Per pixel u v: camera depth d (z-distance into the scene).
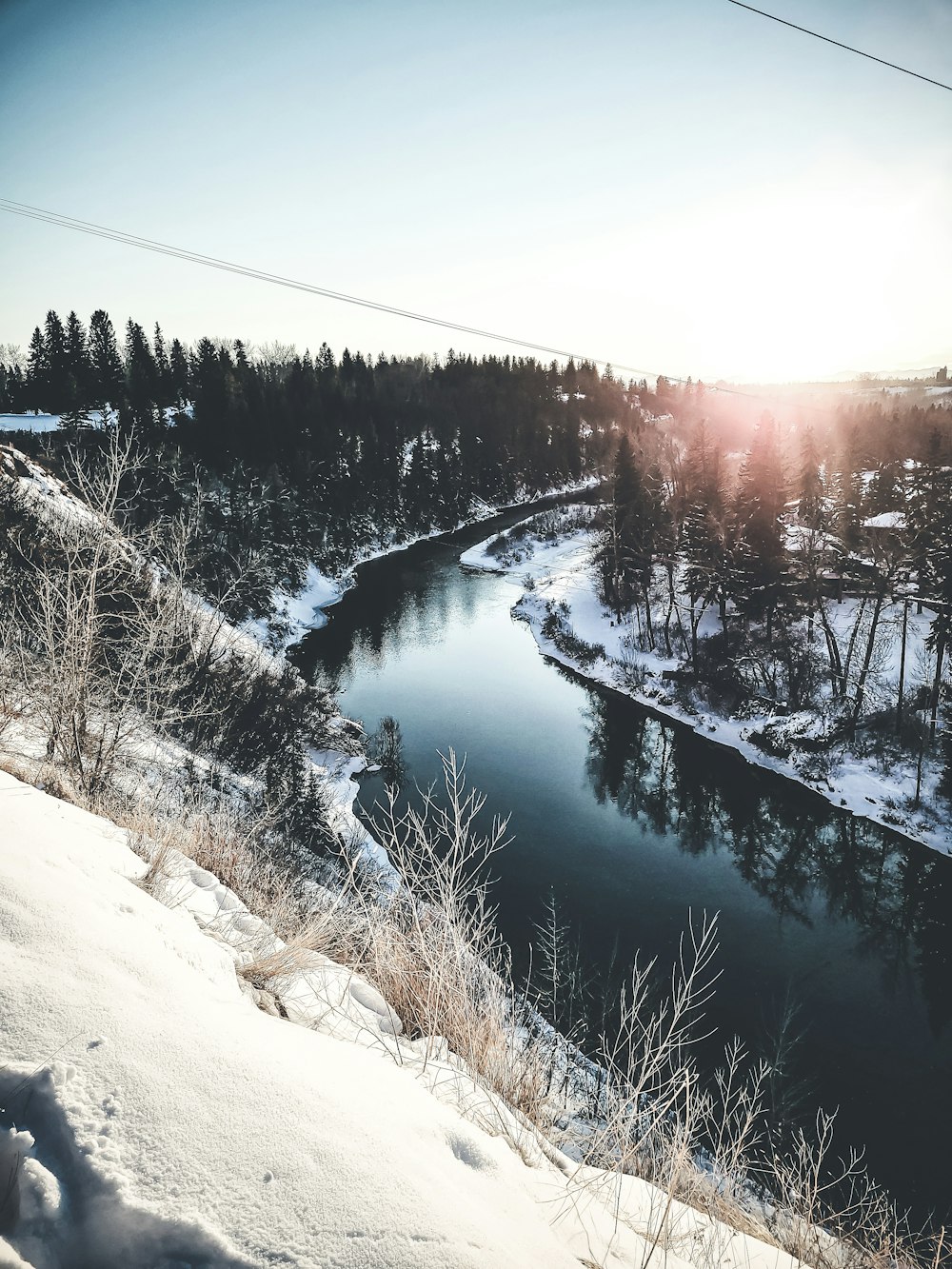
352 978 3.14
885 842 24.42
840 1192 6.32
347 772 23.34
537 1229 1.50
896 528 42.94
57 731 5.75
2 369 84.19
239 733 15.91
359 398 102.88
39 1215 1.10
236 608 26.11
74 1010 1.48
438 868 3.22
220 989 2.03
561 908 19.17
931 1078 14.60
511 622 48.38
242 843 5.70
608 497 68.12
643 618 48.44
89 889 2.21
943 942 19.14
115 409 69.81
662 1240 2.00
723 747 31.64
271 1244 1.10
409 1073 2.27
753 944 18.61
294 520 55.94
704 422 58.28
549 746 29.38
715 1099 12.84
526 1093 2.71
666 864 21.97
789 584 39.94
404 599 53.69
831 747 30.12
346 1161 1.29
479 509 89.50
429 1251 1.15
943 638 30.48
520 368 137.12
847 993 17.05
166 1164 1.19
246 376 92.81
